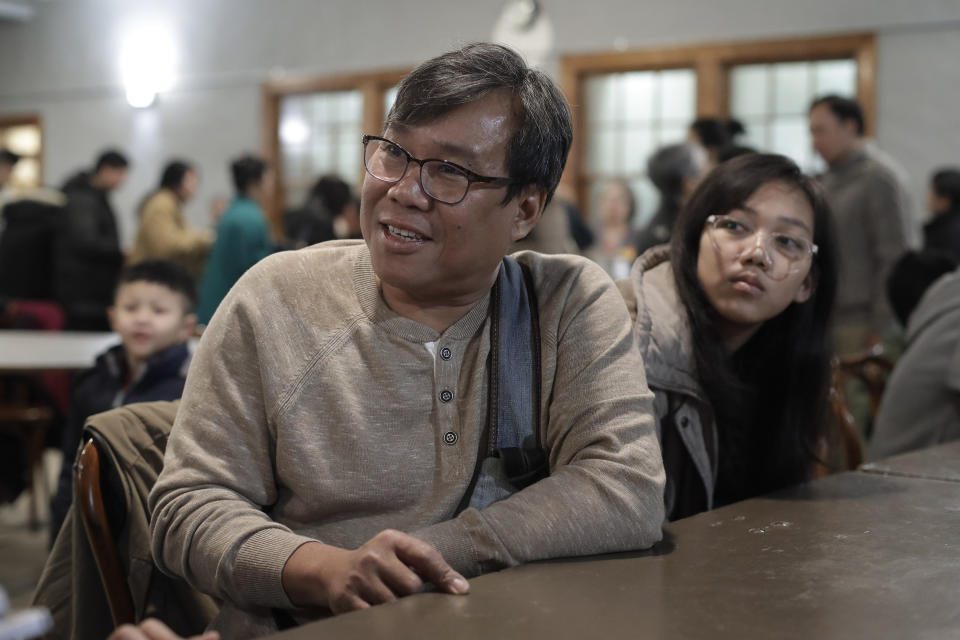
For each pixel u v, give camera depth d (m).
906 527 1.27
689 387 1.59
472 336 1.27
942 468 1.70
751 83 7.44
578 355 1.29
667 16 7.58
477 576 1.07
